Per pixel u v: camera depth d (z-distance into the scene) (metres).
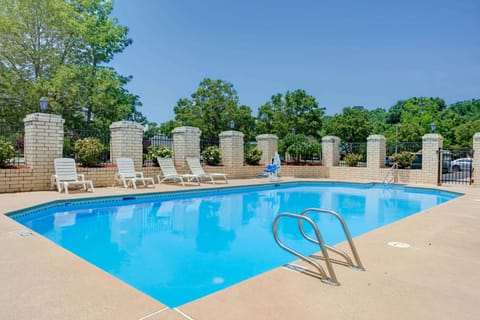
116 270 3.63
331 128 30.00
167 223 6.04
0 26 15.19
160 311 2.07
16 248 3.36
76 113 18.30
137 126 10.27
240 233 5.38
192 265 3.82
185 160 11.97
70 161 8.38
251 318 2.00
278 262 3.97
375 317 2.04
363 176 14.12
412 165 13.62
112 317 1.98
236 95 26.47
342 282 2.61
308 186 12.86
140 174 10.27
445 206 6.61
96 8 20.31
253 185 11.29
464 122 34.94
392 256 3.31
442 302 2.27
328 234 5.42
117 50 21.20
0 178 7.55
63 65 16.73
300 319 2.00
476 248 3.62
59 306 2.12
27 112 16.59
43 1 15.95
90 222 5.97
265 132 28.56
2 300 2.19
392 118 45.03
